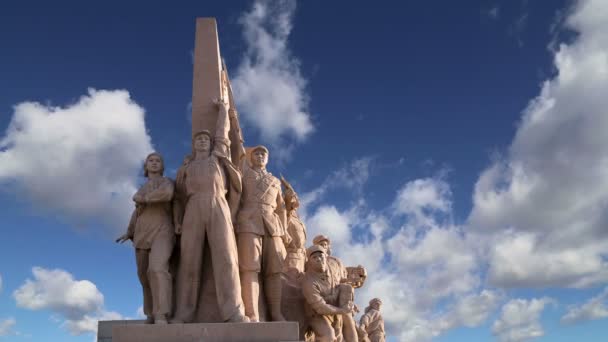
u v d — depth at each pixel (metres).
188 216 7.79
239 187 8.28
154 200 7.80
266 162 9.16
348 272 12.11
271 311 8.30
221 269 7.57
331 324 9.16
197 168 7.99
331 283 9.27
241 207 8.45
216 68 9.19
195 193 7.86
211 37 9.39
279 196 9.00
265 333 7.05
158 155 8.30
